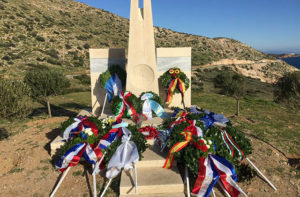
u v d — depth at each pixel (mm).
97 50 10867
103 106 10383
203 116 8172
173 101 11625
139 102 9516
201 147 5684
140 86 10133
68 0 95250
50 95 12969
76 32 65375
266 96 34969
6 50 42938
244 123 10977
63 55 50594
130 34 9578
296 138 9070
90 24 77062
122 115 9453
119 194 5410
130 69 9922
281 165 6660
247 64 80125
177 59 11195
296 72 12188
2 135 9836
